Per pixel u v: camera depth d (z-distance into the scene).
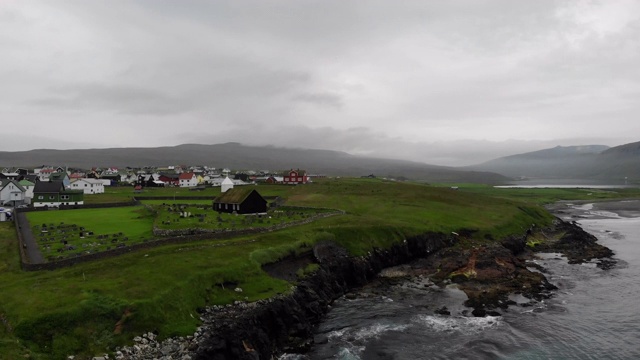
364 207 115.88
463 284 70.94
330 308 60.28
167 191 170.12
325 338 50.72
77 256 55.03
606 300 63.88
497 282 71.19
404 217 100.56
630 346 48.94
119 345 38.12
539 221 129.88
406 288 69.44
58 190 118.06
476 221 105.38
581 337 51.28
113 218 91.62
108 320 39.91
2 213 91.31
